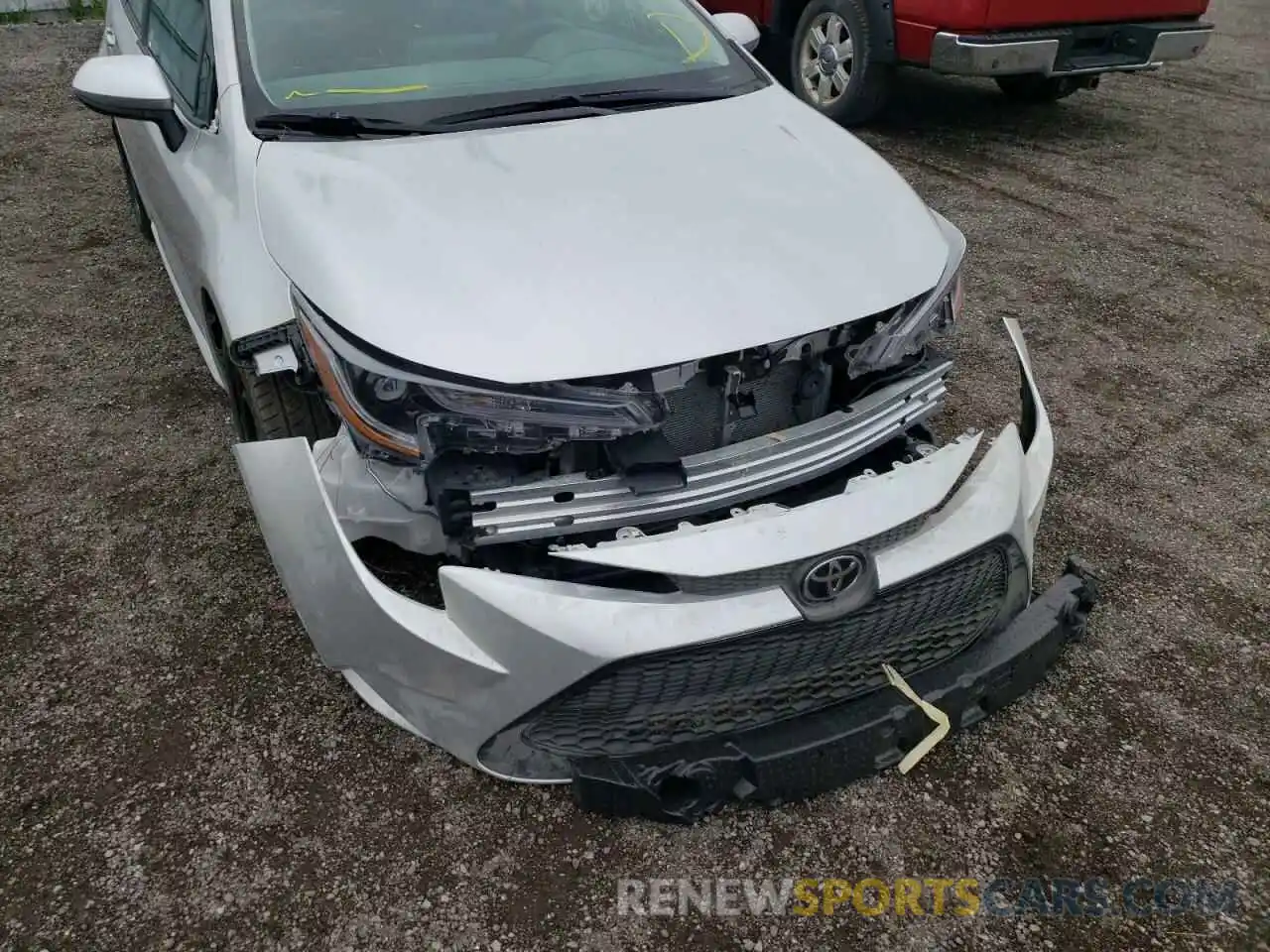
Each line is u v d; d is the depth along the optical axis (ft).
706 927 6.42
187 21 10.28
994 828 7.11
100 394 12.10
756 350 6.59
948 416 11.90
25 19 29.89
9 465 10.77
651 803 6.60
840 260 7.18
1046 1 18.90
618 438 6.47
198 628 8.70
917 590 6.72
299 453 6.36
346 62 9.00
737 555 6.07
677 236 7.08
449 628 6.42
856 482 6.55
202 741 7.64
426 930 6.36
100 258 15.65
